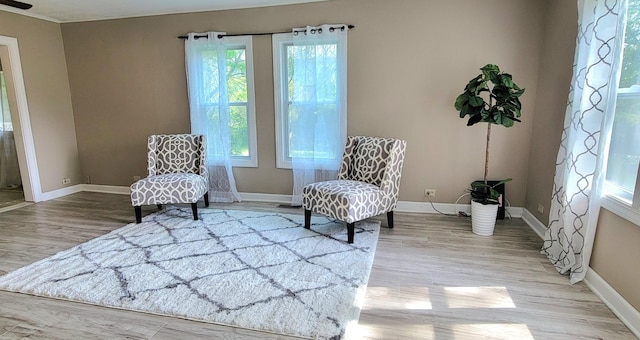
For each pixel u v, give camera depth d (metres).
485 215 3.20
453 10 3.56
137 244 3.07
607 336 1.85
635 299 1.91
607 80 2.18
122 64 4.62
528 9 3.40
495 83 2.97
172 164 4.10
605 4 2.16
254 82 4.24
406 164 3.96
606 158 2.20
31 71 4.38
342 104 3.95
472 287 2.34
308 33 3.87
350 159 3.66
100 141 4.94
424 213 3.93
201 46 4.21
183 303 2.15
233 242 3.10
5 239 3.21
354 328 1.92
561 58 2.93
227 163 4.40
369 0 3.75
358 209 3.03
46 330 1.92
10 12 4.11
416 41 3.70
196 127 4.39
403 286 2.36
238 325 1.95
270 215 3.87
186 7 4.09
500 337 1.85
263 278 2.45
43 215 3.93
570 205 2.45
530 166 3.57
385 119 3.93
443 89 3.73
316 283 2.38
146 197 3.55
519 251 2.90
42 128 4.55
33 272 2.56
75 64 4.79
